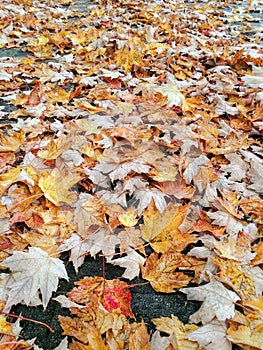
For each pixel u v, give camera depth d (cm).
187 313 48
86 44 133
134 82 103
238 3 200
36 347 42
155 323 46
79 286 49
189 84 103
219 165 73
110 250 55
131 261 53
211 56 121
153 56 121
